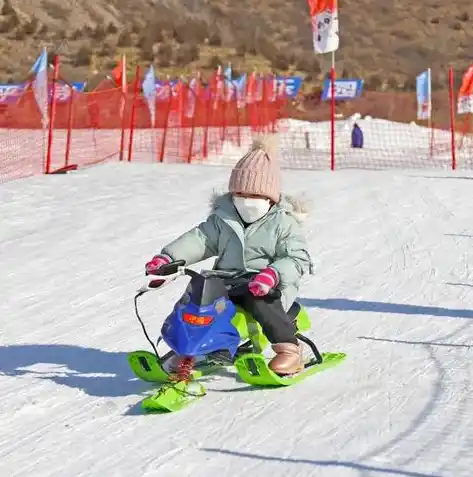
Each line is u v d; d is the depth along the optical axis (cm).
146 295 988
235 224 638
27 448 541
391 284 1022
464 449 511
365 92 6147
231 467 497
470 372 677
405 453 507
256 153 640
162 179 2000
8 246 1276
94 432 567
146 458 517
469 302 927
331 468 488
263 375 625
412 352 742
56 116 4131
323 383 657
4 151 3128
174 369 636
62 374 705
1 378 695
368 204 1622
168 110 3469
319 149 4084
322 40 2442
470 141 4362
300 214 650
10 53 6259
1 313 918
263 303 631
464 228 1375
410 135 4481
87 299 973
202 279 604
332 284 1027
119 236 1333
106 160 2897
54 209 1582
